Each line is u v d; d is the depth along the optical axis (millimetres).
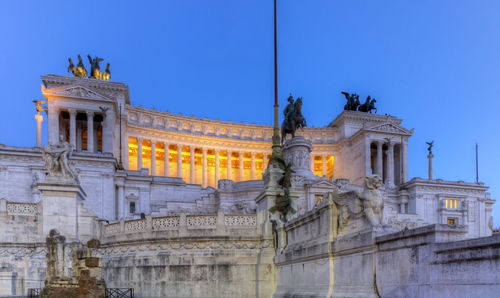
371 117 122812
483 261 12242
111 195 69062
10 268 34625
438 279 14008
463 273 12961
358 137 115438
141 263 32281
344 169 120562
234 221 32094
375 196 18875
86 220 38031
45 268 35750
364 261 18672
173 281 31078
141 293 31859
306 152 75938
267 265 30297
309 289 23844
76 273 32906
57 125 91375
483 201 92562
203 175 116125
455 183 91500
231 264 30672
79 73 105125
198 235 31438
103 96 94000
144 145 113562
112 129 93500
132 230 34094
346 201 20938
